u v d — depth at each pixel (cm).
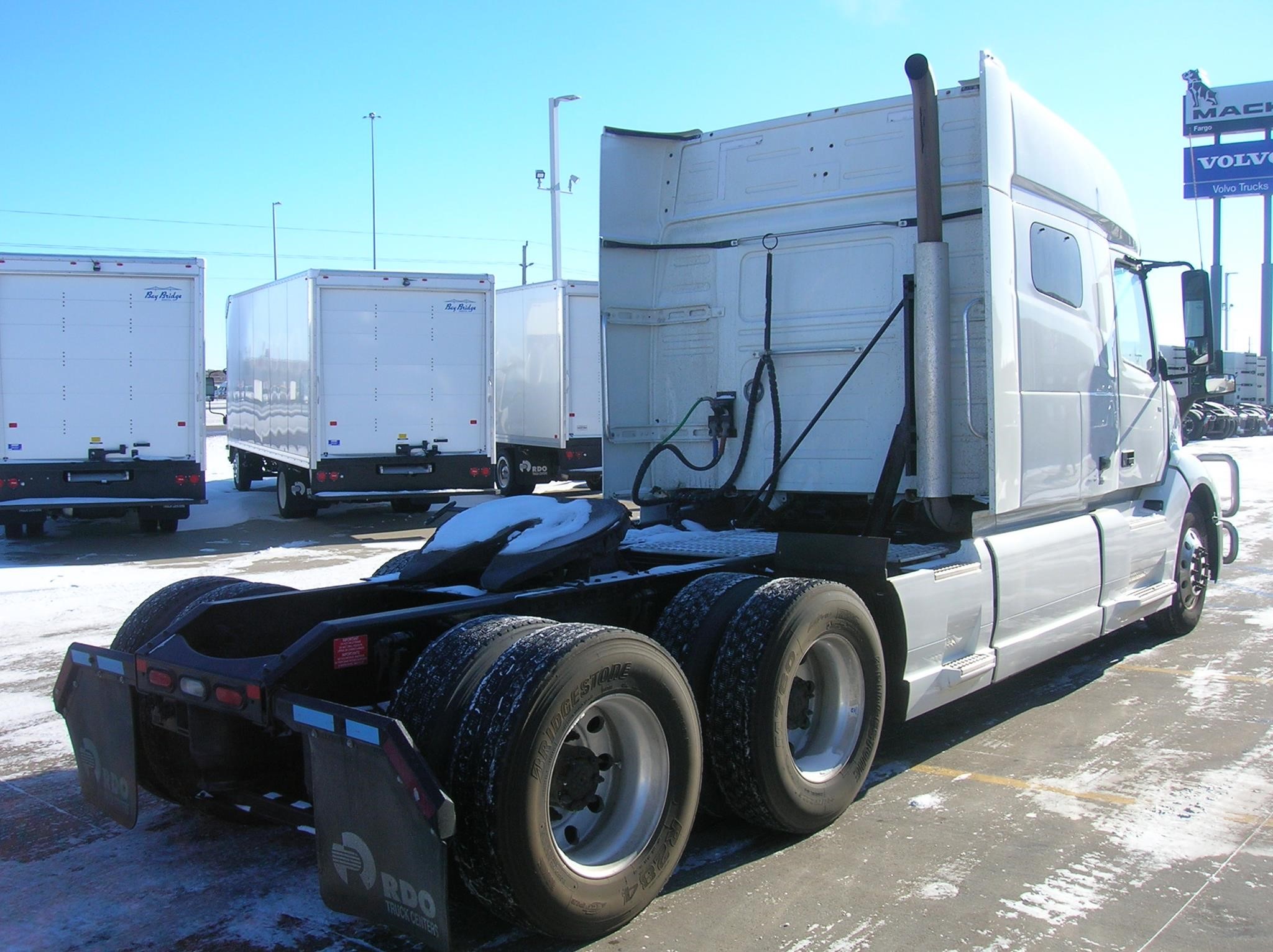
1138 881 382
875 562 461
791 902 367
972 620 518
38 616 883
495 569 445
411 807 291
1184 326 716
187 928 358
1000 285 518
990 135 514
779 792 399
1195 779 489
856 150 592
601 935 335
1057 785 482
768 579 435
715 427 627
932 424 525
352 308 1496
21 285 1289
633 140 649
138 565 1163
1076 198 618
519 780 305
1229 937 339
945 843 416
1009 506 530
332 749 318
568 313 1802
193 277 1345
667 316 658
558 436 1814
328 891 320
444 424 1541
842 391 595
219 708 354
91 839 437
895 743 549
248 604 433
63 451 1312
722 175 638
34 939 351
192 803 433
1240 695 632
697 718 370
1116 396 665
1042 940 338
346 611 470
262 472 2103
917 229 527
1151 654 741
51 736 567
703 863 402
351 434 1502
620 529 477
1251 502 1738
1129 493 720
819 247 602
